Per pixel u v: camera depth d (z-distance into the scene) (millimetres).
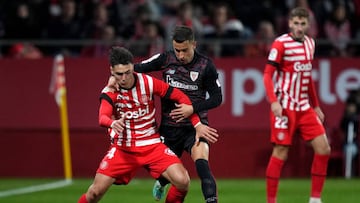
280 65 31750
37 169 49969
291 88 31688
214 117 48875
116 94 25609
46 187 43344
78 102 49250
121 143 25797
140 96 25562
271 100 30938
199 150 26531
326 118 48656
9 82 49688
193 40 26672
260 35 51344
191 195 38500
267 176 31719
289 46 31500
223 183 45594
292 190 41219
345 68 48719
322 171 31688
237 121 48812
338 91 48656
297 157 49094
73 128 49375
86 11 54188
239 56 51531
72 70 49312
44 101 49656
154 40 50875
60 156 49844
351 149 47750
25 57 50312
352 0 54875
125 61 24766
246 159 49000
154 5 58594
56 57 49312
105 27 51594
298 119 31781
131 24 53500
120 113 25766
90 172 49500
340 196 38250
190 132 27453
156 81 25844
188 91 27203
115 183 26078
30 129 49812
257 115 48781
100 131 49375
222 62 48781
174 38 26422
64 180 47812
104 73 49219
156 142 25938
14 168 50031
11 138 49969
